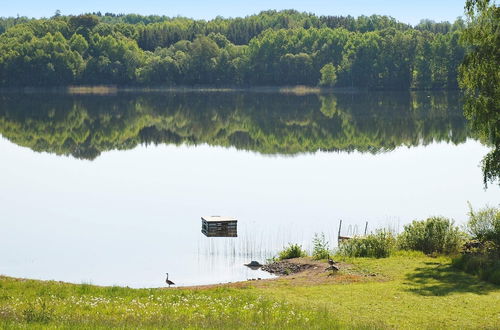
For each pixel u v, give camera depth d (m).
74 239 43.69
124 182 65.38
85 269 36.78
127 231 45.97
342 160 80.12
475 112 33.34
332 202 55.91
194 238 44.22
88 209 53.09
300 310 23.88
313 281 31.05
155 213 51.78
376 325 21.77
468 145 90.44
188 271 36.59
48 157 82.88
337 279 31.14
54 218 49.88
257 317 22.27
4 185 63.34
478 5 33.72
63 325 18.66
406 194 59.03
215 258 39.25
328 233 45.59
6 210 52.47
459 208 53.34
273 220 49.47
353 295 27.30
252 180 66.44
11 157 82.31
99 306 23.39
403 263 34.56
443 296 27.05
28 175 69.25
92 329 18.12
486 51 33.00
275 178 67.62
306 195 58.91
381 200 56.66
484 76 33.22
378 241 38.00
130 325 19.47
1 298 24.06
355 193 59.75
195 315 22.34
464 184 63.53
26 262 38.06
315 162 78.88
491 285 29.14
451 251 37.44
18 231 45.66
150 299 25.53
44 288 26.33
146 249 41.31
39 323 19.16
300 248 39.91
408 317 23.73
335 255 37.81
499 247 34.69
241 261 38.69
